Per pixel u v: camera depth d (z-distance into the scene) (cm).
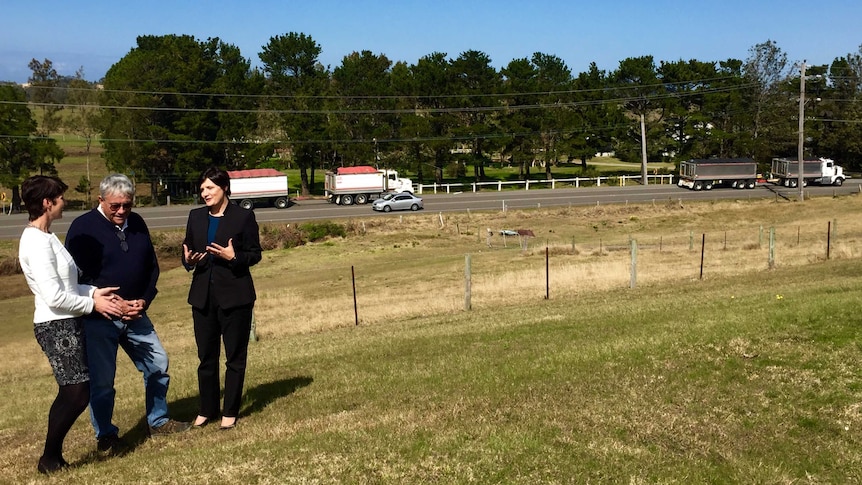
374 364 1002
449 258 3762
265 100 7369
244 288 650
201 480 503
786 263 2569
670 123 8081
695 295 1723
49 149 6456
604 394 696
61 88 8319
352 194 5962
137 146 6538
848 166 8469
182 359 1406
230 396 671
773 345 823
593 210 5534
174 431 673
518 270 2988
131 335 631
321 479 493
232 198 5706
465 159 7569
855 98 8350
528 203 5825
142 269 609
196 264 649
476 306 2073
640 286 2230
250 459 543
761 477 502
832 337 831
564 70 9506
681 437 577
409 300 2372
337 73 7750
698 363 786
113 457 607
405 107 7731
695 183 6556
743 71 8212
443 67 7781
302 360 1110
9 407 1017
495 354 995
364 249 4400
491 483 483
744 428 599
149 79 6812
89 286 568
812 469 523
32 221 527
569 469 505
